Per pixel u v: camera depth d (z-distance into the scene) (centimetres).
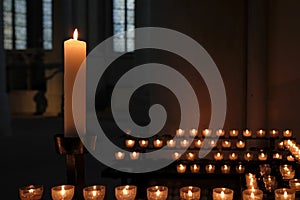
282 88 531
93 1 1606
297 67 525
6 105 949
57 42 1616
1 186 443
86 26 1591
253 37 531
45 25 1711
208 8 550
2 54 936
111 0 1708
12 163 599
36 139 891
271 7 532
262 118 530
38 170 543
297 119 525
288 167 288
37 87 1608
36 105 1596
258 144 525
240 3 546
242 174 320
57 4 1627
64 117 143
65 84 141
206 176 335
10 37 1659
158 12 558
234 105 548
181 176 336
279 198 198
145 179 343
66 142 138
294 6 525
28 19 1717
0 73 938
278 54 532
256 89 530
